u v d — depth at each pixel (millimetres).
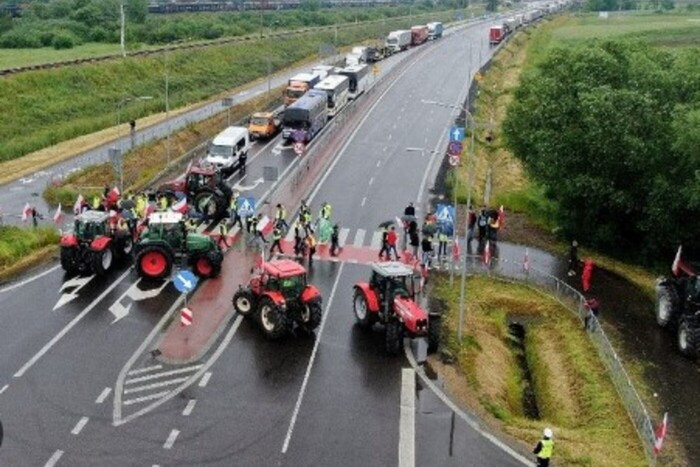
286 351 29812
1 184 53875
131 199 44500
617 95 40406
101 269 36250
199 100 91312
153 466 22422
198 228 43969
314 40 136875
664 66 45281
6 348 29125
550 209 49812
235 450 23344
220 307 33625
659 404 29000
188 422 24734
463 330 32719
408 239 43812
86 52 104688
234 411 25469
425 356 29984
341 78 82250
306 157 61844
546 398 30000
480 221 45000
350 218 47188
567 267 42188
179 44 113500
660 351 33375
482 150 65438
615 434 26438
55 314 32250
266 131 68375
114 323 31625
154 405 25641
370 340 31031
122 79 91562
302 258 40250
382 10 189000
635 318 36562
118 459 22672
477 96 81125
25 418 24547
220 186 47250
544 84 46062
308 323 30812
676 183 39531
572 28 143125
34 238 40656
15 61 92875
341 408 25938
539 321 36031
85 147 64688
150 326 31484
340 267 39219
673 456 25297
